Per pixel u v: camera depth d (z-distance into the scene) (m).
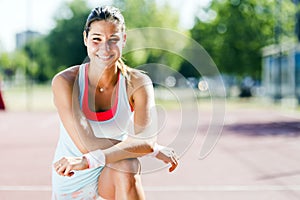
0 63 83.50
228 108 27.38
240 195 6.05
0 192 6.23
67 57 56.41
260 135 13.93
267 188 6.48
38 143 12.25
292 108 25.34
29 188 6.50
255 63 35.69
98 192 3.08
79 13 56.22
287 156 9.65
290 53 26.17
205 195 6.05
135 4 25.81
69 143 2.99
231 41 35.59
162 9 29.28
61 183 3.08
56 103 2.90
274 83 29.09
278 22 29.66
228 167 8.27
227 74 38.31
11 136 14.14
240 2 35.34
